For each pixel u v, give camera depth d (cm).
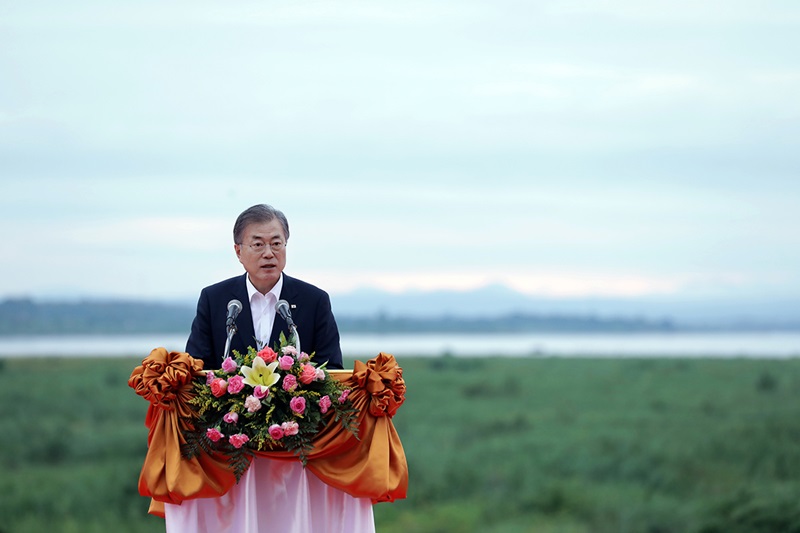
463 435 3859
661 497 2716
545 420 4241
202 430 625
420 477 3009
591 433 3791
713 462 3164
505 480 2992
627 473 3086
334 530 653
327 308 686
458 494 2886
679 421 4022
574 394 5159
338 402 635
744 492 2395
